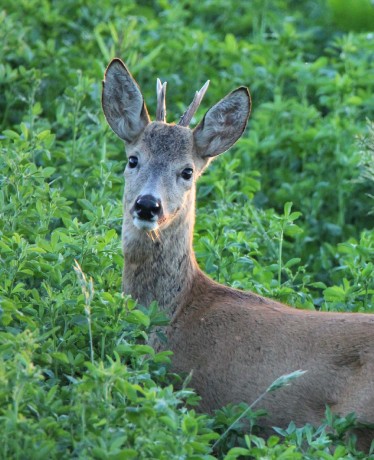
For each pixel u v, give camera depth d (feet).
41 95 55.47
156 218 36.73
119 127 39.93
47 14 62.08
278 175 54.80
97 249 38.27
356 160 53.16
